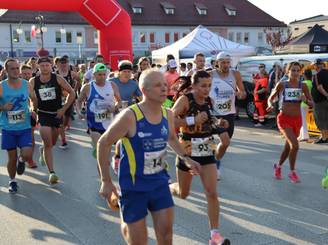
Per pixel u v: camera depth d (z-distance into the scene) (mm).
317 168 7848
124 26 17266
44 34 56188
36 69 13609
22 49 55438
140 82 3254
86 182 7047
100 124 6613
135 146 3223
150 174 3279
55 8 16703
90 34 58062
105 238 4742
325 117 10375
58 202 6020
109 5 17031
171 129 3525
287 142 6934
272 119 14797
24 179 7277
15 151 6445
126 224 3301
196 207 5758
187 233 4844
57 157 9078
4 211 5668
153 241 4645
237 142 10766
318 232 4855
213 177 4398
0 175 7578
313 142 10523
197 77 4461
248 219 5281
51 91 6789
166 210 3316
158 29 59625
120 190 3293
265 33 59281
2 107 6176
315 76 10320
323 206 5754
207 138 4449
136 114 3203
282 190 6500
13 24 55031
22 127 6410
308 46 17656
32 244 4602
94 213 5551
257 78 14508
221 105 6734
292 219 5273
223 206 5777
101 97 6570
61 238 4754
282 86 6781
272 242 4582
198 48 20328
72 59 57281
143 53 58562
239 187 6672
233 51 20531
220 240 4289
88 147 10180
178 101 4473
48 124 6855
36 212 5617
